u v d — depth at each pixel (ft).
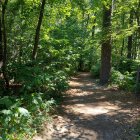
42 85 41.70
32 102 32.68
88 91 56.34
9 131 26.45
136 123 34.71
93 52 114.83
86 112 39.50
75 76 89.56
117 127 33.42
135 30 56.08
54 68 55.26
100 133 31.55
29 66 45.60
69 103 44.45
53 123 33.30
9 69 42.83
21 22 54.44
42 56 59.31
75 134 30.91
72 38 94.27
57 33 75.46
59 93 47.16
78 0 50.72
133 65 73.56
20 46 55.57
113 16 61.67
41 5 47.75
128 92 53.78
